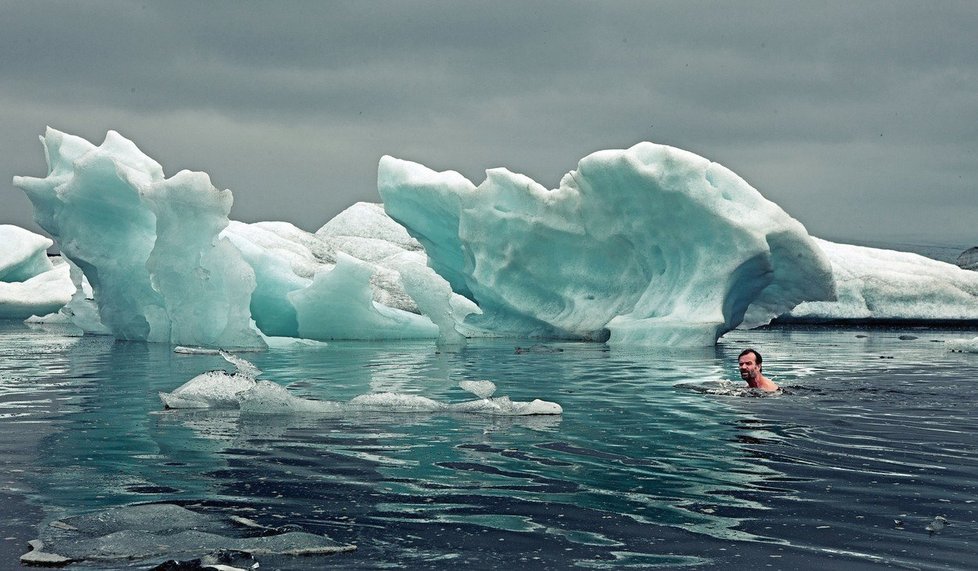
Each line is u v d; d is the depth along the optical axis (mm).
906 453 5715
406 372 10820
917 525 4109
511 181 17719
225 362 11961
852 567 3557
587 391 9016
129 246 15344
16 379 9875
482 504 4445
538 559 3633
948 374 10938
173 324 14734
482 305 19312
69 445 5887
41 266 31500
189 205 13797
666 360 12781
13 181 15555
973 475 5094
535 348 14781
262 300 17484
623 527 4070
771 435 6367
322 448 5801
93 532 3896
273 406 7277
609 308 17250
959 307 23688
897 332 21594
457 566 3539
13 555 3604
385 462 5387
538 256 17906
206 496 4559
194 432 6383
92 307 18531
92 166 14523
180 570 3455
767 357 13711
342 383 9562
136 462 5359
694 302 15641
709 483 4898
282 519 4152
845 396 8578
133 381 9672
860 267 24453
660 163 15547
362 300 17062
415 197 18953
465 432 6426
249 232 21953
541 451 5746
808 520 4191
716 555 3695
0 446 5859
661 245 16344
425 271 15477
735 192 15688
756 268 15586
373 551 3709
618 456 5602
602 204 16719
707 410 7621
